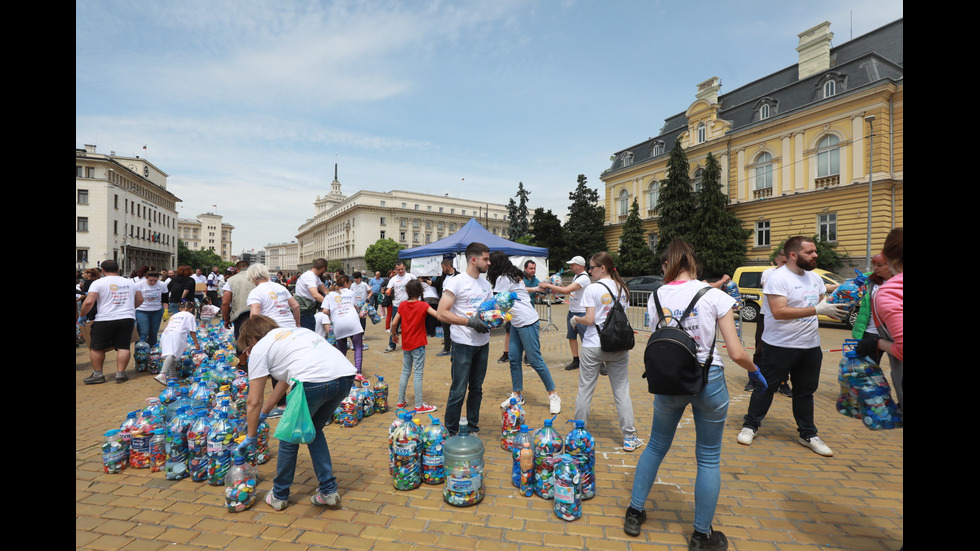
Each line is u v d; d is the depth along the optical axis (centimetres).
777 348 407
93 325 665
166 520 296
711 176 2808
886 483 343
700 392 253
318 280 731
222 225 16262
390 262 7119
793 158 2534
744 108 2872
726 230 2770
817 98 2467
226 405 387
